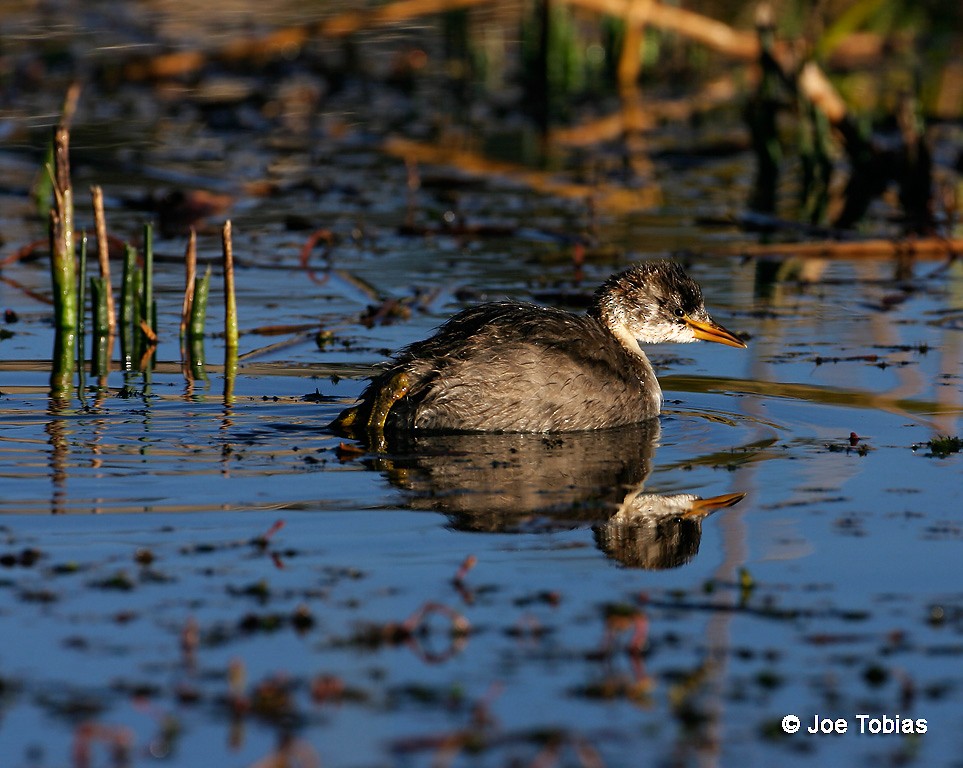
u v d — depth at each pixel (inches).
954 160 1103.0
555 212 967.6
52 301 737.0
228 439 517.7
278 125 1215.6
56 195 652.7
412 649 355.6
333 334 682.2
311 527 432.8
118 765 303.0
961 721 327.3
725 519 448.1
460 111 1289.4
